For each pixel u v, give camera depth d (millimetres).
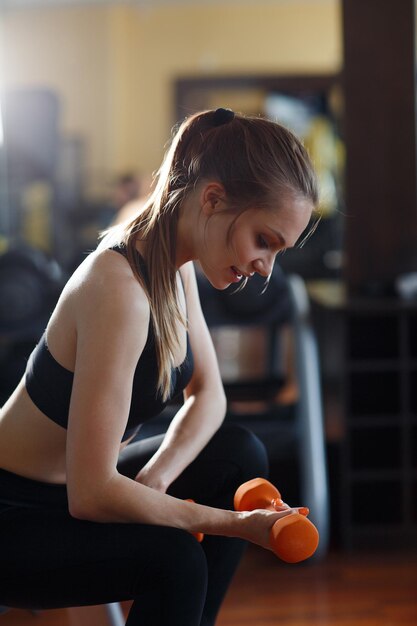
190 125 1373
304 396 2916
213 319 3129
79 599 1311
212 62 9266
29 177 6098
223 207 1293
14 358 3201
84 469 1234
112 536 1260
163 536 1257
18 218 6113
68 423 1263
